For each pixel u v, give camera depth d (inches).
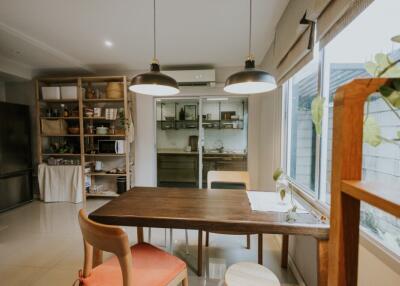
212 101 171.2
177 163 187.3
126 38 106.2
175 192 74.4
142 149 158.2
